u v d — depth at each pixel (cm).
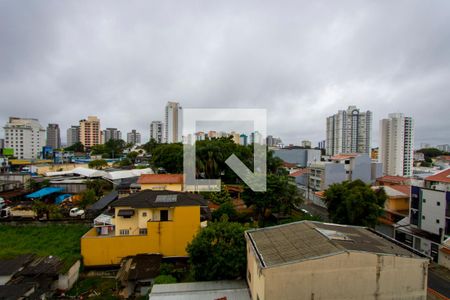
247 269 1764
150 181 3547
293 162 8825
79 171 5309
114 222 2483
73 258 2122
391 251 1448
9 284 1734
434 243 2608
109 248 2280
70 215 3306
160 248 2334
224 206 3319
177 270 2114
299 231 1703
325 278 1320
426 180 3319
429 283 2134
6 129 10069
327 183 5012
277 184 3203
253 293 1562
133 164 8494
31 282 1756
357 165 5153
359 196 2764
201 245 1858
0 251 2353
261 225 3161
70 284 1978
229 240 1912
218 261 1809
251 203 3269
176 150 5238
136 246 2312
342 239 1544
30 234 2761
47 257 2125
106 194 4269
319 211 4306
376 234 1794
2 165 6369
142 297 1856
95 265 2259
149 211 2395
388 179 5128
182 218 2356
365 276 1348
